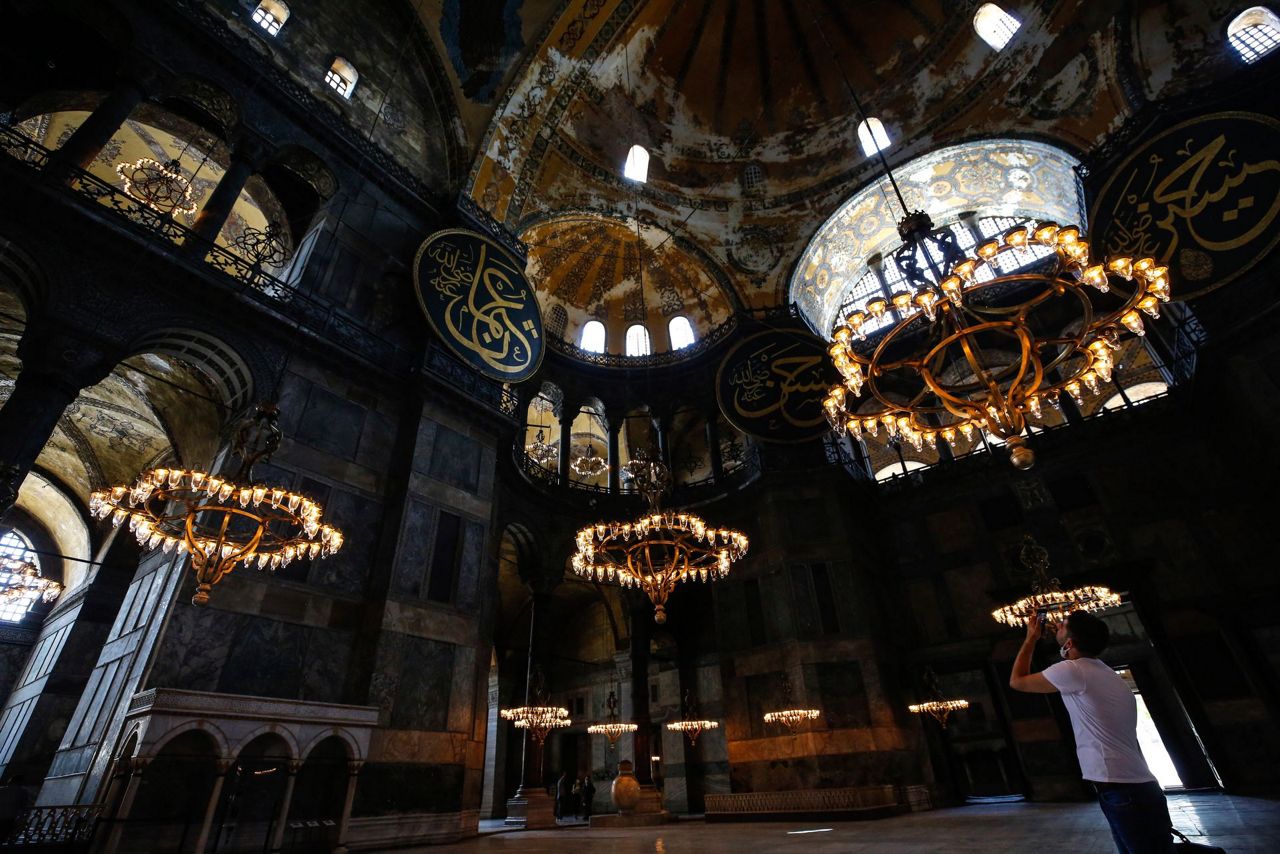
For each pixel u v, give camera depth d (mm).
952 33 16938
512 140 15969
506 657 20047
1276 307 9734
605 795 17938
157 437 14648
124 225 8516
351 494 10047
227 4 11789
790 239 18406
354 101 13516
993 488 15000
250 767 7547
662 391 18188
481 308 13070
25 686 14586
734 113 19891
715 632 15766
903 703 13492
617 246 18781
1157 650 11852
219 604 8117
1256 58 11648
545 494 15250
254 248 10922
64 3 9469
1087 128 13820
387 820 8289
